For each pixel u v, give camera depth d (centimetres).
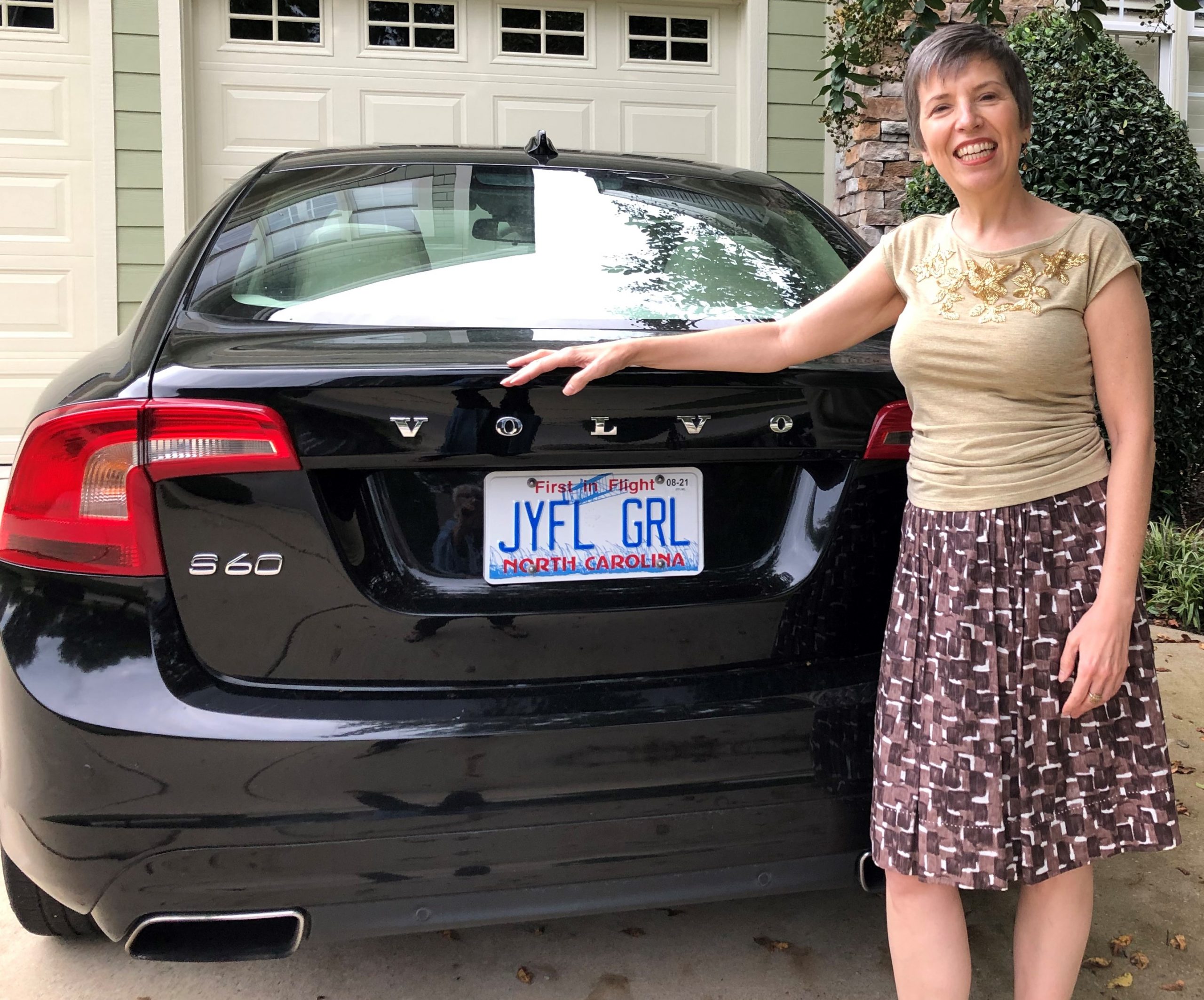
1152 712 147
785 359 158
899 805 149
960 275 145
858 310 159
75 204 545
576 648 150
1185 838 241
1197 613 389
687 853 151
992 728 143
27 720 138
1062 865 145
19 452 146
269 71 556
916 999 157
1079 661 141
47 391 165
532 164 224
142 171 541
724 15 603
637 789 147
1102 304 141
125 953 195
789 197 244
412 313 175
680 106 605
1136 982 190
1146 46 662
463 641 147
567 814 145
